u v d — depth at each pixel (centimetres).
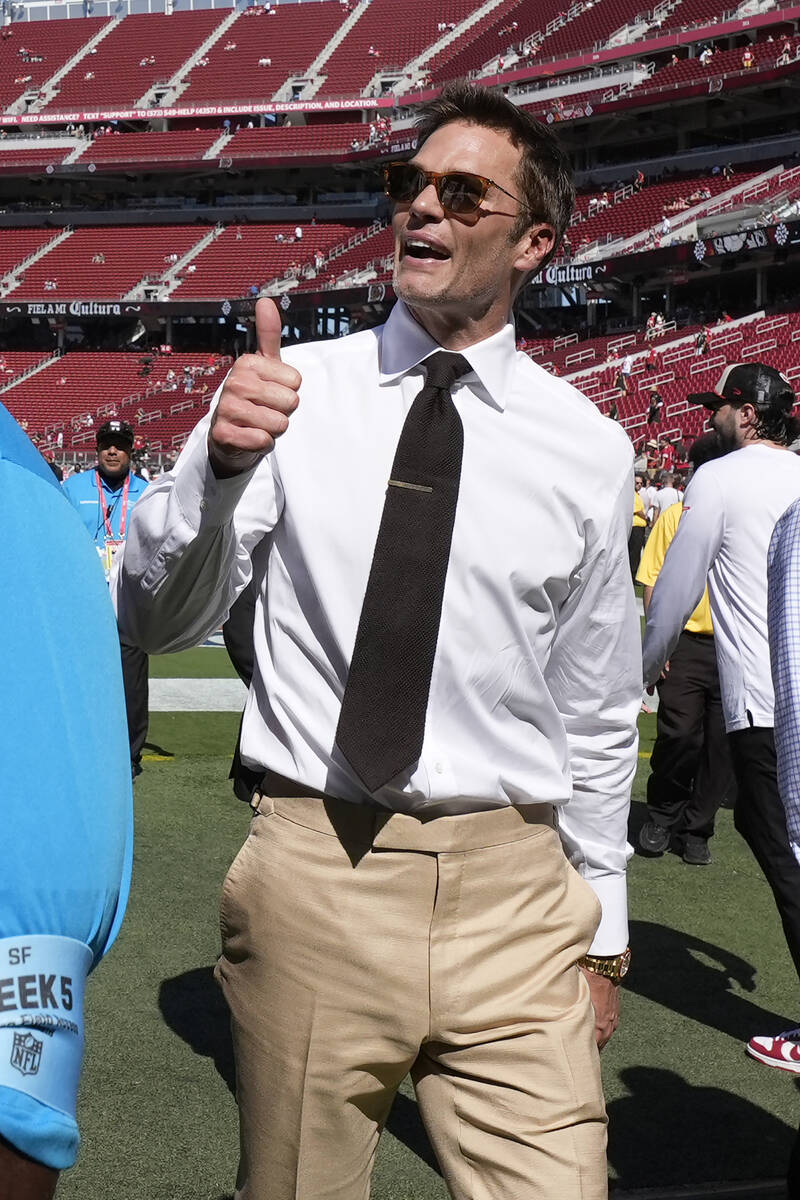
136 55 5375
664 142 4297
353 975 185
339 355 200
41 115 5184
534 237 200
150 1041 377
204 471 161
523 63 4419
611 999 225
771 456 409
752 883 575
